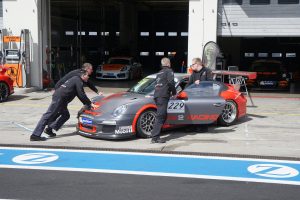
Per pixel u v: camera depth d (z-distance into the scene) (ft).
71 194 16.83
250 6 50.70
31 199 16.20
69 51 79.87
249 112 39.42
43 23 56.03
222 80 49.06
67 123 32.89
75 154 23.31
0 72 44.68
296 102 47.26
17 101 44.91
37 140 26.48
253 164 21.63
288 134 29.58
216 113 28.89
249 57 95.09
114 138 26.08
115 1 96.43
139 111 26.84
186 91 28.89
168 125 28.22
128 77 74.18
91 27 102.17
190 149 24.70
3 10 54.65
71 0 87.97
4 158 22.35
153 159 22.43
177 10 119.24
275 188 17.89
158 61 122.72
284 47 93.91
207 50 49.80
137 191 17.28
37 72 54.95
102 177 19.17
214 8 50.39
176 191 17.33
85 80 27.37
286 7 50.01
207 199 16.40
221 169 20.67
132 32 106.11
